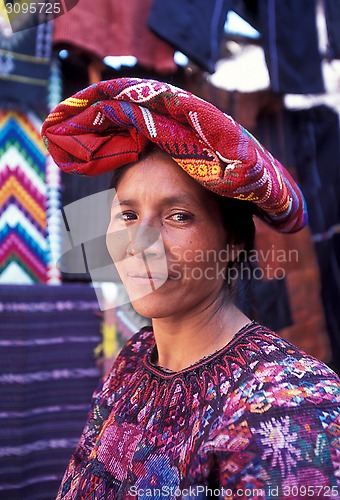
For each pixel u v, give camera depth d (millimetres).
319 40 2107
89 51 1717
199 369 723
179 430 696
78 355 1850
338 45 2086
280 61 2008
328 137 2438
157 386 780
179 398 723
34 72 1731
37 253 1820
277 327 2217
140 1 1785
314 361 669
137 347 945
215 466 629
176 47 1743
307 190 2379
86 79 1948
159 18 1729
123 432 777
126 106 704
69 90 1921
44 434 1818
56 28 1704
